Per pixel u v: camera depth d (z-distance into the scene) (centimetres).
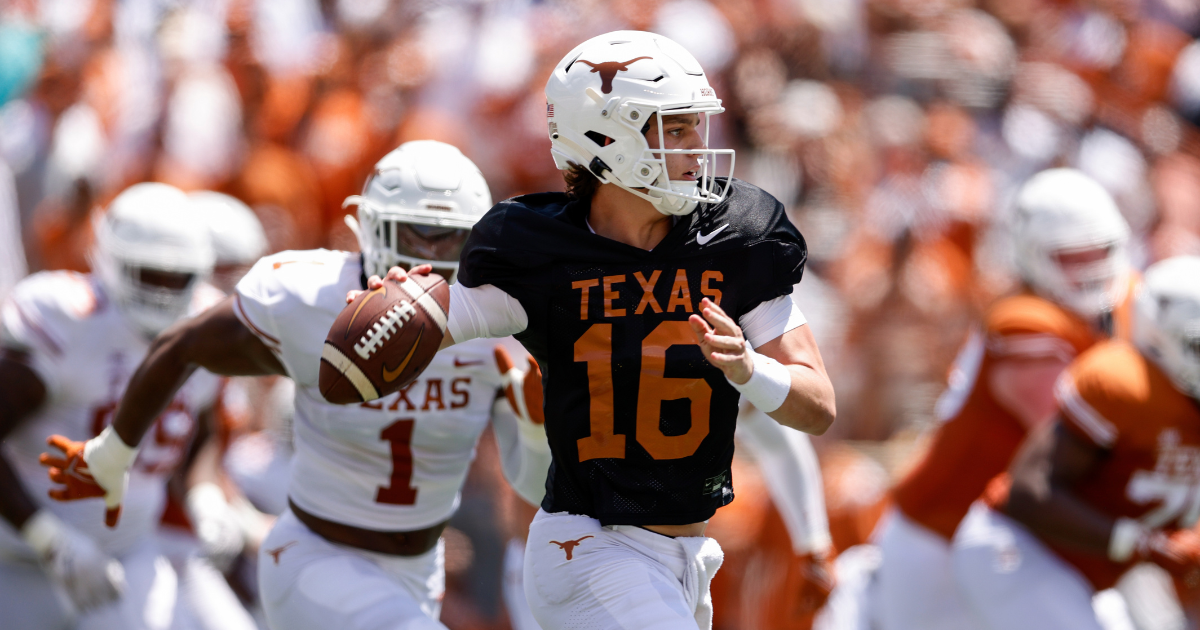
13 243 2505
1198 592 1905
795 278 941
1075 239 1675
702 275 924
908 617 1734
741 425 1381
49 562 1416
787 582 1853
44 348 1420
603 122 918
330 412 1154
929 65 2912
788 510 1435
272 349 1121
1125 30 3253
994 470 1684
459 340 919
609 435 927
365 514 1177
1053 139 2981
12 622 1494
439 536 1243
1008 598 1567
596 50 940
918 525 1728
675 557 955
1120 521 1470
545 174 2467
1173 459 1462
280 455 1978
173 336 1131
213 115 2461
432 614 1255
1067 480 1488
